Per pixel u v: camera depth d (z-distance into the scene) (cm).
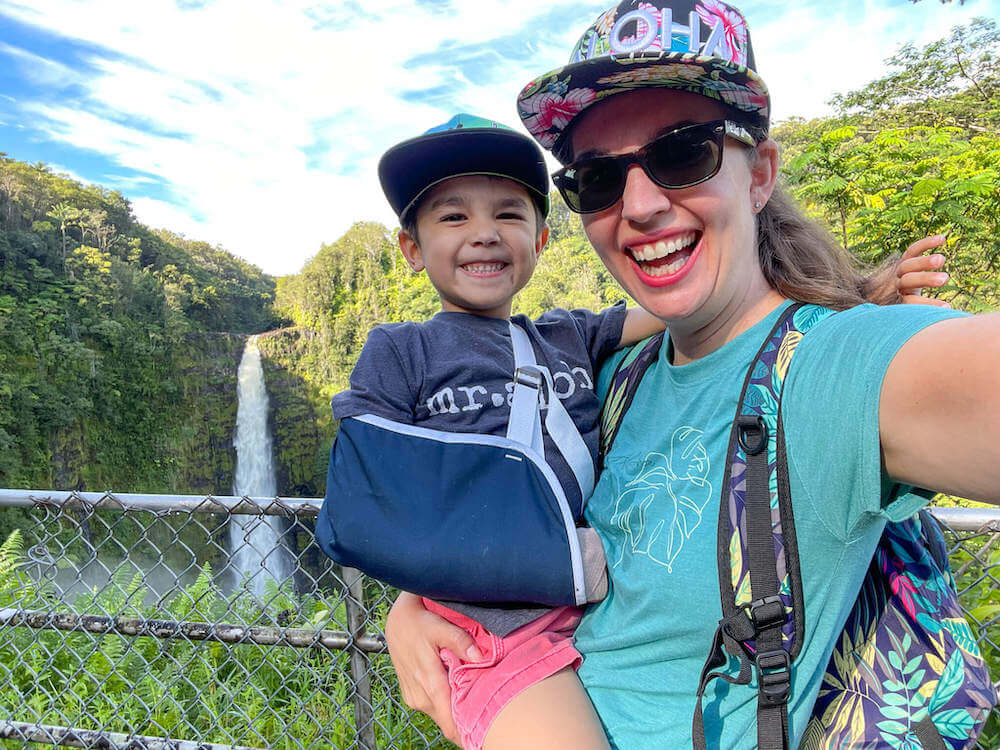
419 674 117
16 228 6519
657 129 98
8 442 4416
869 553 82
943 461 67
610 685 100
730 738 87
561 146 112
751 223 100
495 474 110
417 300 7506
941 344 67
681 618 90
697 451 95
